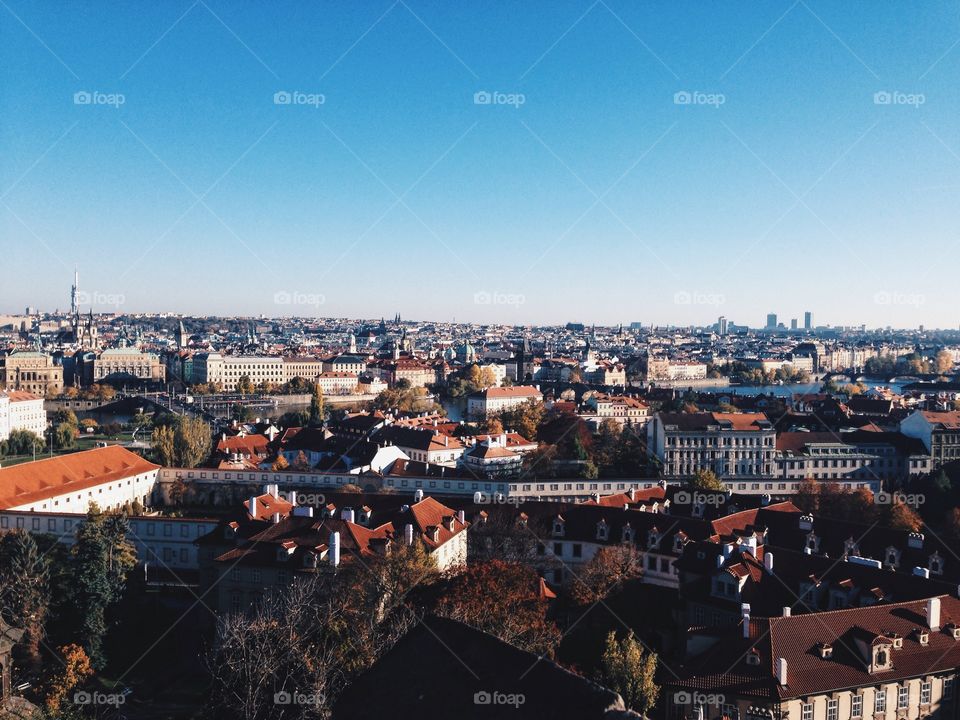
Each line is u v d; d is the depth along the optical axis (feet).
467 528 565.94
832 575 406.62
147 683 412.16
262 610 419.54
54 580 490.90
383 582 385.29
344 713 193.77
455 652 191.11
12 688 372.79
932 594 370.94
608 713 158.10
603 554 488.85
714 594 415.23
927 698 322.96
